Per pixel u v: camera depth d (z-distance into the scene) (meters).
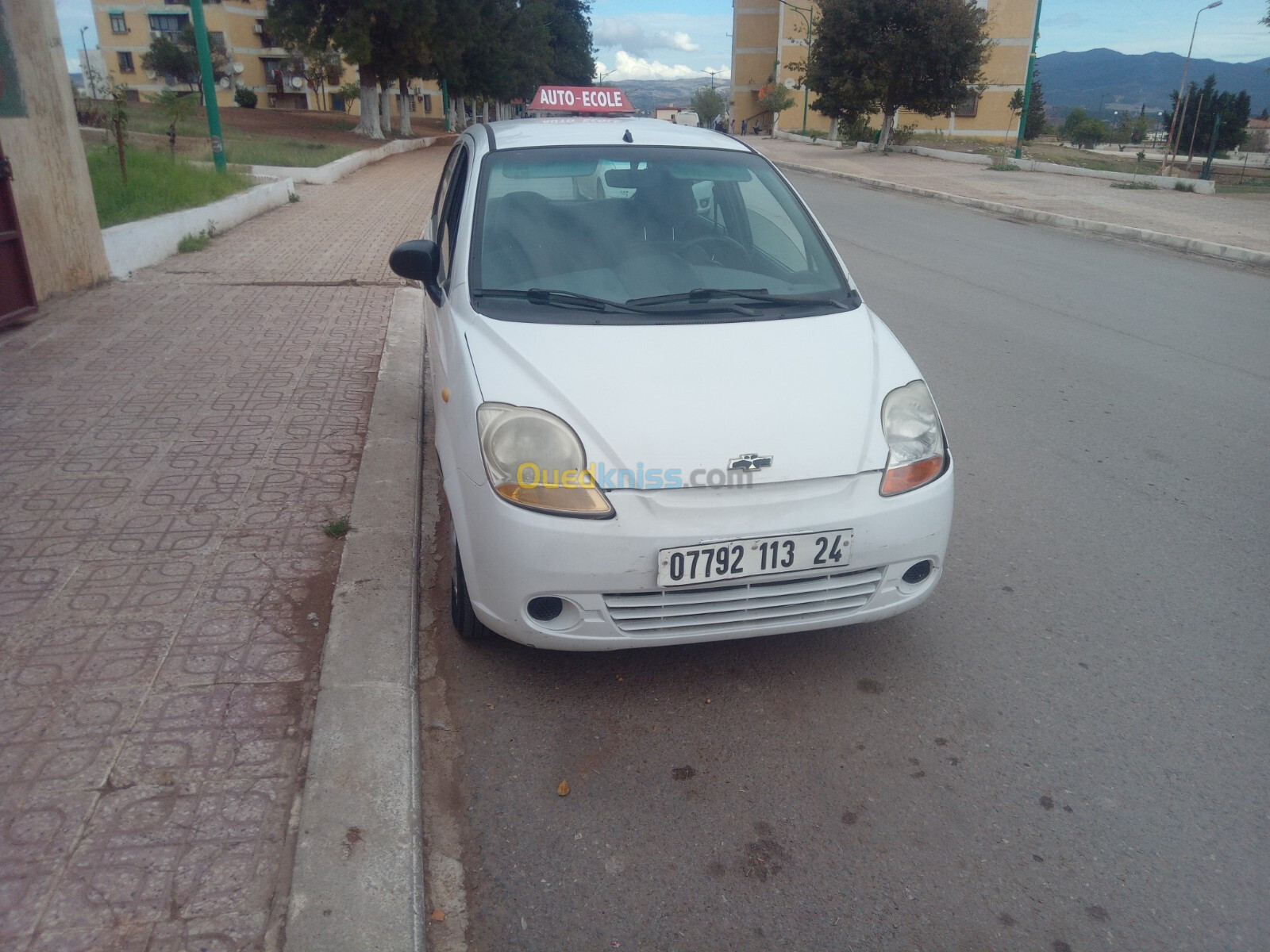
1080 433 5.56
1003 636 3.43
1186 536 4.23
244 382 5.86
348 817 2.39
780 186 4.23
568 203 3.85
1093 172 24.22
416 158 29.81
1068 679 3.18
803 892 2.32
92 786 2.47
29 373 5.93
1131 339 7.87
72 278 8.14
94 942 2.03
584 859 2.41
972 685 3.14
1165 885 2.34
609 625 2.77
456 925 2.21
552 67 59.62
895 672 3.21
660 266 3.62
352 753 2.61
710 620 2.83
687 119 24.20
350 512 4.08
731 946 2.16
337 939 2.06
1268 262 11.88
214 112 15.66
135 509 4.08
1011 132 47.00
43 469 4.46
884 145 32.66
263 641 3.14
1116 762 2.78
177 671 2.96
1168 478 4.89
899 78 30.92
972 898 2.30
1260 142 63.81
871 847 2.46
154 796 2.45
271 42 62.16
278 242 11.45
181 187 12.38
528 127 4.43
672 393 2.89
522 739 2.86
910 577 3.02
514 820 2.54
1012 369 6.92
